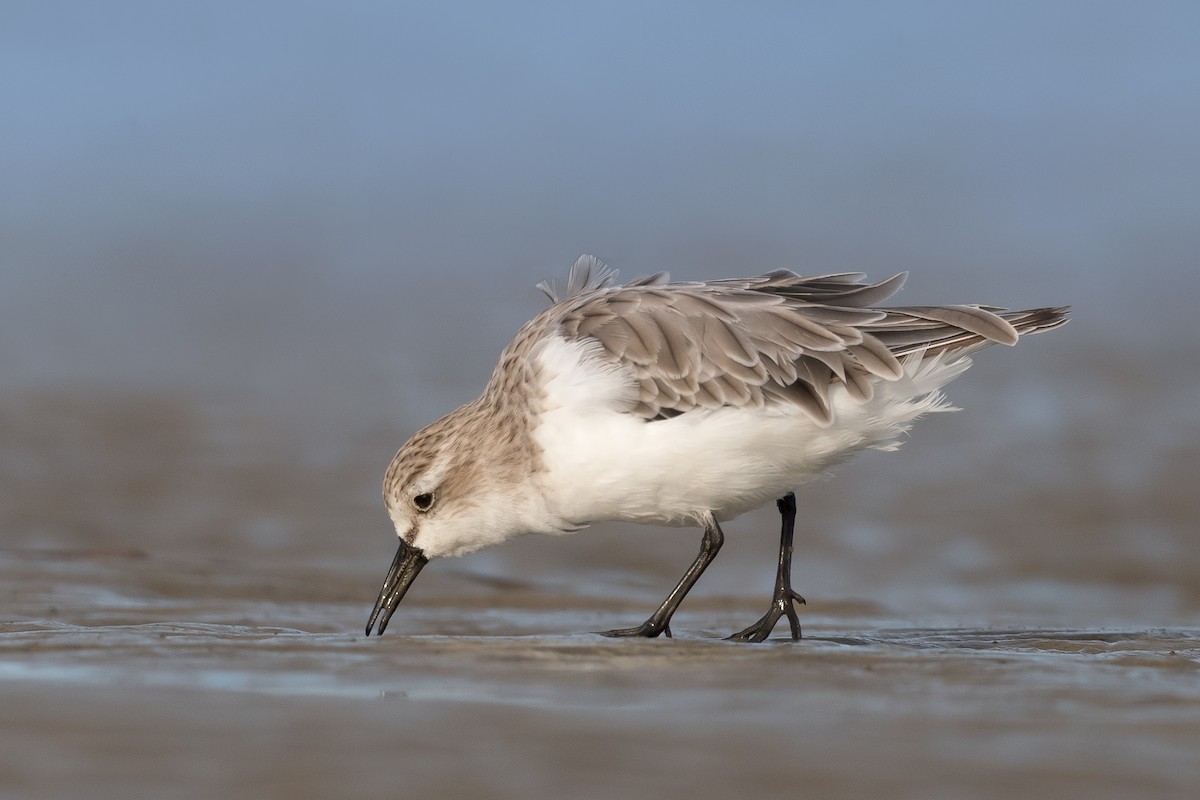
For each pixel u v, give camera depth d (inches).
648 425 366.3
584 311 384.8
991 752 220.8
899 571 520.7
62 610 393.7
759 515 583.8
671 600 378.9
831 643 333.7
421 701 249.9
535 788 197.8
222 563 488.1
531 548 536.4
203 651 297.3
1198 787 203.9
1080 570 518.9
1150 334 835.4
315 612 420.2
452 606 447.8
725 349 367.9
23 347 866.1
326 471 635.5
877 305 408.5
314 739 220.7
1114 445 652.7
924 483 613.0
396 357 842.2
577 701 252.5
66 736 218.8
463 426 389.1
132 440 677.9
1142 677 281.6
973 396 721.0
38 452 653.9
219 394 765.3
